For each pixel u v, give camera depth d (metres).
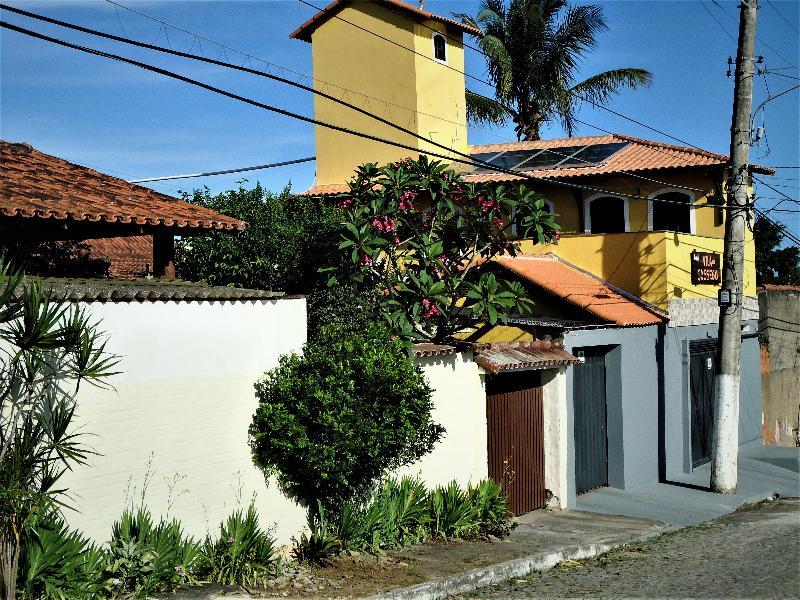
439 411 13.23
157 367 9.62
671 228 21.34
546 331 16.47
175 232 12.00
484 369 14.01
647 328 19.12
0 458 7.58
